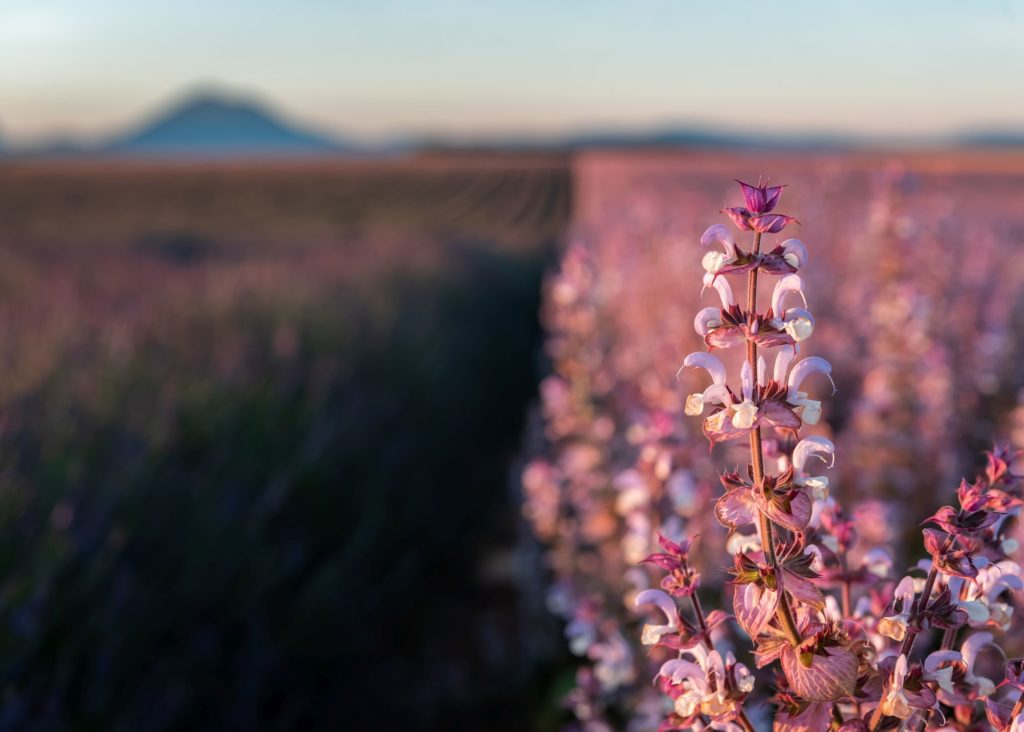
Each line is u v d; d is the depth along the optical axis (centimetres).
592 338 139
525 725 128
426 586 172
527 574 141
